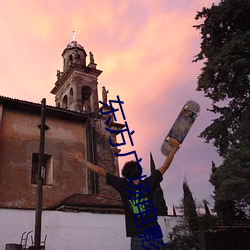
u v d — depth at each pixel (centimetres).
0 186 1991
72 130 2520
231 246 1812
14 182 2052
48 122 2423
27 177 2117
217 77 1772
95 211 1720
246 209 2047
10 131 2195
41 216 1427
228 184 1376
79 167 2373
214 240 1794
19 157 2148
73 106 2800
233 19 1861
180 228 1752
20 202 2016
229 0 1775
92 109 2842
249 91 1819
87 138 2519
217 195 1503
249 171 1373
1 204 1945
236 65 1630
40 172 1433
